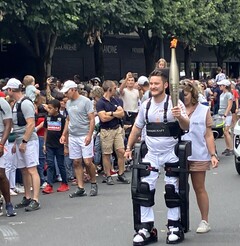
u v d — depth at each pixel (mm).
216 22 30734
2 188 9555
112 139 12508
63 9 18938
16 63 27516
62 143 11500
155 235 7785
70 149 11242
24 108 10000
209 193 11305
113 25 21734
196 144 7961
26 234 8469
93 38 21344
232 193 11305
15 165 11094
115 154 13633
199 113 7957
